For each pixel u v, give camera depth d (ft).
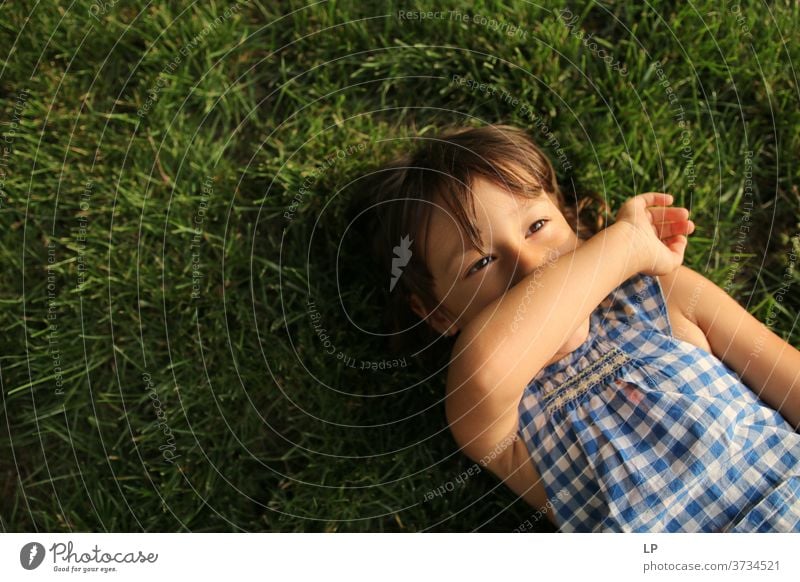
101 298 3.78
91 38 3.94
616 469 3.03
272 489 3.72
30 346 3.74
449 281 3.21
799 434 3.16
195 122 3.95
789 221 3.84
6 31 3.92
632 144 3.86
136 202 3.83
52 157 3.86
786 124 3.84
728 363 3.32
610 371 3.20
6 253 3.76
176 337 3.77
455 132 3.59
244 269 3.82
